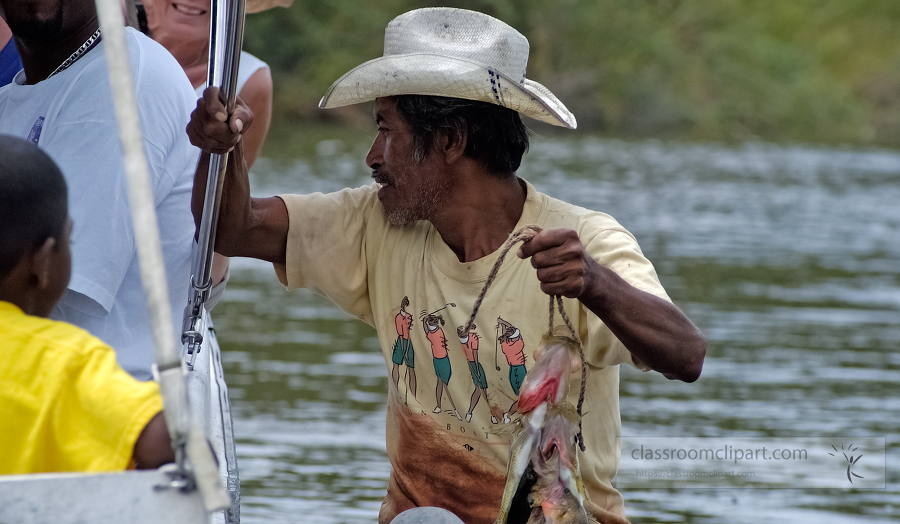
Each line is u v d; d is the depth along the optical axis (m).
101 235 8.35
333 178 56.25
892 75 146.75
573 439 7.66
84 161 8.46
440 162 8.74
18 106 9.20
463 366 8.94
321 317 28.75
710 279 35.78
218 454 9.54
